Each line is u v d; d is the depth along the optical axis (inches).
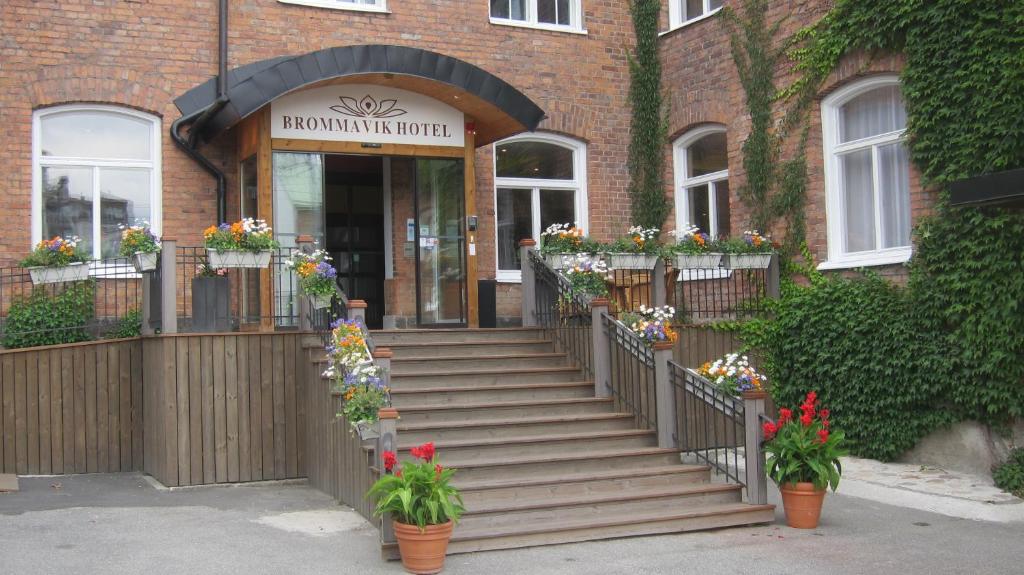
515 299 563.5
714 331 474.6
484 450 351.9
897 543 308.8
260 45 505.4
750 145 508.4
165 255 400.5
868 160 464.8
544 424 375.6
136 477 414.0
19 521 325.1
